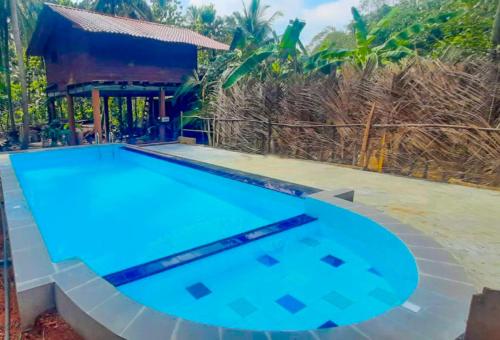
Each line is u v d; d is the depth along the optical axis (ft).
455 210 16.02
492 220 14.60
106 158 40.83
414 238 11.63
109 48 45.93
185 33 56.39
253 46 48.75
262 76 41.24
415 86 23.94
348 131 27.89
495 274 9.84
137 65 48.60
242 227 17.87
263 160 31.12
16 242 11.08
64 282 8.53
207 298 10.71
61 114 80.07
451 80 22.56
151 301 10.52
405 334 6.65
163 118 51.19
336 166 27.78
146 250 15.29
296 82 32.35
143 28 50.16
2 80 56.44
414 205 16.81
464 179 21.88
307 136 31.22
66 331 7.98
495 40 26.84
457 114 22.17
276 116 33.94
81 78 46.03
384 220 13.48
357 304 10.55
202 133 46.85
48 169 33.60
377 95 25.85
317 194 17.48
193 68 54.90
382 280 11.92
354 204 15.66
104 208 21.15
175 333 6.61
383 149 25.32
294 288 11.28
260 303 10.55
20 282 8.53
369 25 64.80
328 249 14.37
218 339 6.48
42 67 77.30
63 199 23.15
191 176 27.99
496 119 20.95
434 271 9.24
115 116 85.51
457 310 7.44
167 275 11.07
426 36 43.04
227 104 39.29
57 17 47.14
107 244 15.93
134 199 23.34
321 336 6.62
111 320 6.99
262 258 13.42
